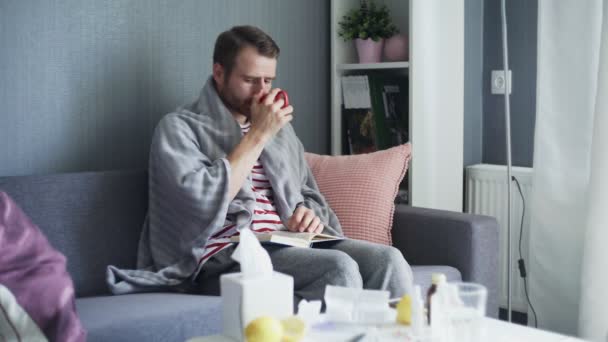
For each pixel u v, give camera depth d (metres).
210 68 2.68
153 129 2.53
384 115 2.93
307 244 2.07
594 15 2.56
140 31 2.47
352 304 1.46
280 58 2.88
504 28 2.54
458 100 2.92
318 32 3.03
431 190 2.86
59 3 2.28
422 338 1.36
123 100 2.45
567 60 2.62
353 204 2.47
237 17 2.74
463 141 3.01
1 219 1.74
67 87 2.31
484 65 3.05
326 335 1.38
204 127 2.26
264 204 2.31
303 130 2.98
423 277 2.20
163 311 1.75
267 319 1.28
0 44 2.16
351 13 3.01
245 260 1.42
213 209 2.08
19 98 2.21
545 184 2.68
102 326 1.62
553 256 2.69
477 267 2.33
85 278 2.13
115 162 2.44
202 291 2.16
